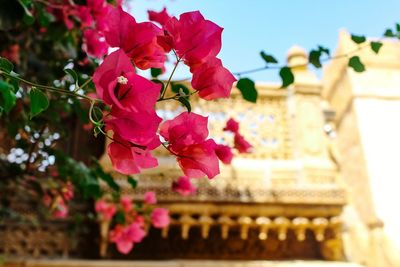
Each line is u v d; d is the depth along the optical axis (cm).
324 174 387
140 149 74
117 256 360
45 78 217
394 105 463
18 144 212
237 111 420
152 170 357
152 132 65
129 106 65
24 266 325
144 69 84
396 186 410
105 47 203
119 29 81
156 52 83
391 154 430
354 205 438
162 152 377
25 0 145
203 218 343
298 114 423
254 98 143
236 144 219
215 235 379
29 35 218
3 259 318
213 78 83
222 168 379
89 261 336
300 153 402
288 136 417
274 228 359
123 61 66
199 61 82
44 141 214
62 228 355
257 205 353
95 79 64
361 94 464
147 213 291
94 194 204
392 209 398
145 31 81
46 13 182
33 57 230
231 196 352
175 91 136
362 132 440
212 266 346
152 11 154
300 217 358
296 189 361
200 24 82
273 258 379
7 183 239
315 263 362
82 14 188
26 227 349
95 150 394
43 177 235
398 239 379
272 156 404
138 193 333
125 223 271
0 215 281
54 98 181
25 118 193
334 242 371
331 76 540
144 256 364
